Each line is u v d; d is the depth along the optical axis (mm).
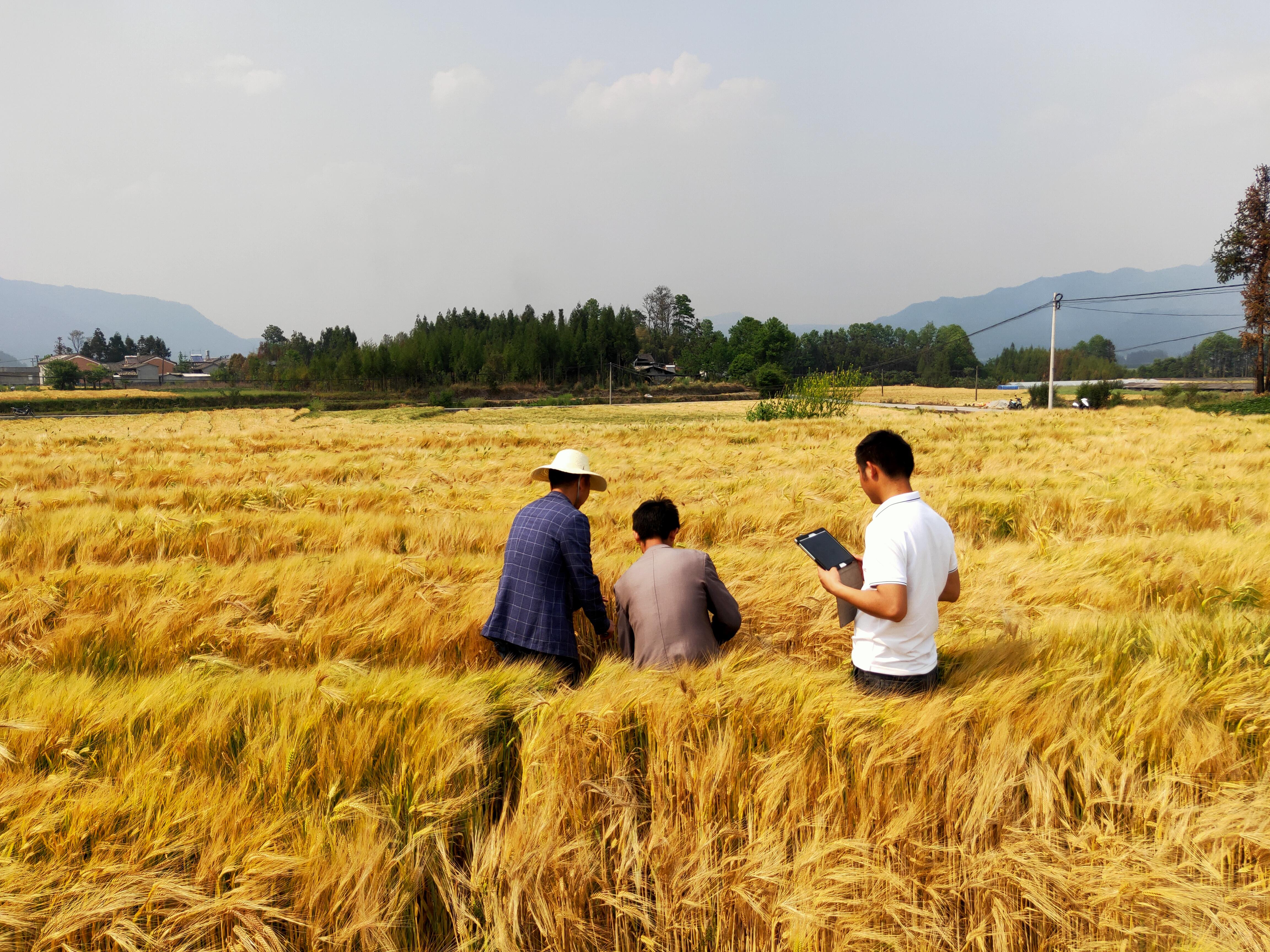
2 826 2080
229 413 78000
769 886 2080
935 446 16797
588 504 8469
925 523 2717
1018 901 2072
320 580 4566
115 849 2033
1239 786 2170
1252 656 2809
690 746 2338
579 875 2152
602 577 4766
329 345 180625
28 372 169000
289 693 2619
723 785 2301
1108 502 7730
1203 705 2525
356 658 3980
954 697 2551
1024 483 9461
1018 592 4551
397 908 2025
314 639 3988
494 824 2336
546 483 11062
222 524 6680
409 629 4055
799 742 2355
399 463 15016
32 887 1926
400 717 2475
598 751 2416
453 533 6578
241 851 2059
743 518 7371
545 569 3750
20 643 4055
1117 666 2895
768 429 26531
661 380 146250
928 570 2711
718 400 117688
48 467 14227
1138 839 2098
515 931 2049
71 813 2092
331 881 1992
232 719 2543
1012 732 2365
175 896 1938
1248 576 4746
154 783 2205
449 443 23562
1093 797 2219
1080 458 14102
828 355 174750
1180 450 15188
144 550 6348
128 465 15227
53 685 2824
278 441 25891
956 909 2109
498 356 131750
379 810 2215
